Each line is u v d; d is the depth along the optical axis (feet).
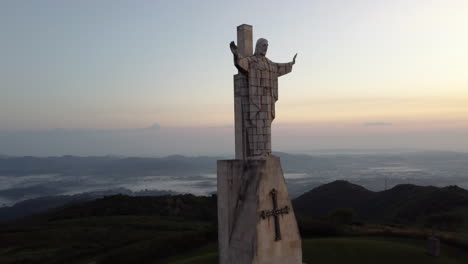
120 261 136.15
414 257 109.50
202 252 140.05
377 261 105.91
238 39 63.72
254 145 60.85
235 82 63.10
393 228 161.79
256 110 60.75
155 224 240.53
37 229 236.43
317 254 111.04
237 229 59.36
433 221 197.77
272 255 56.85
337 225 158.10
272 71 63.26
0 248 191.83
